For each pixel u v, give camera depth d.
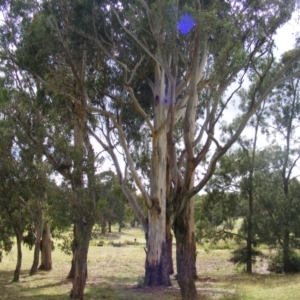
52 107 16.47
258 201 27.77
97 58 17.39
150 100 20.70
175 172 14.12
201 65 14.09
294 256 27.50
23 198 21.84
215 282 21.80
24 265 32.50
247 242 28.22
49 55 16.45
